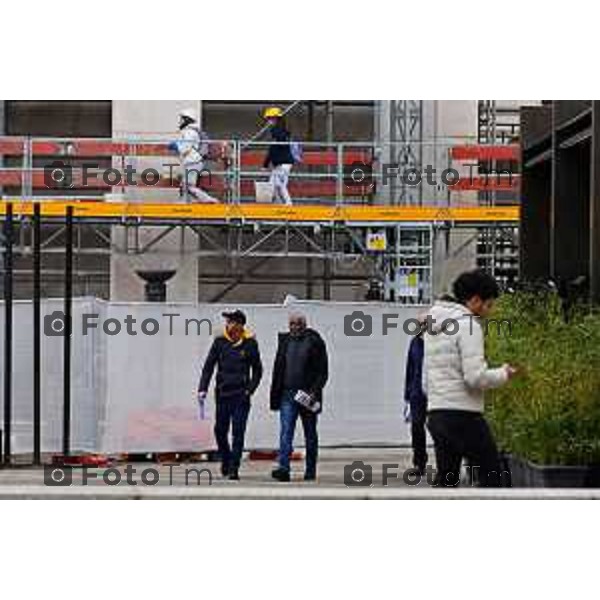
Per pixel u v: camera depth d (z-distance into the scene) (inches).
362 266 2129.7
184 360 1328.7
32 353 1285.7
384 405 1398.9
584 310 1093.1
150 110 1984.5
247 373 1178.0
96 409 1299.2
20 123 2178.9
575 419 927.0
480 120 2102.6
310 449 1165.7
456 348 765.3
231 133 2181.3
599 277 1102.4
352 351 1392.7
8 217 1211.2
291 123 2198.6
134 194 1964.8
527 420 936.9
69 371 1247.5
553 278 1296.8
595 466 923.4
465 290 772.6
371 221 1820.9
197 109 1993.1
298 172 2068.2
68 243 1230.9
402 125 1969.7
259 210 1823.3
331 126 2074.3
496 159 1894.7
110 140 1925.4
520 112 1464.1
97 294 2138.3
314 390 1155.9
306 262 2155.5
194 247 1984.5
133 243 1980.8
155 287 1792.6
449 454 774.5
